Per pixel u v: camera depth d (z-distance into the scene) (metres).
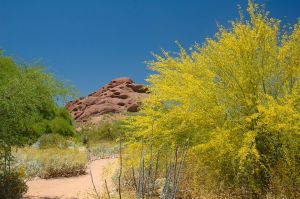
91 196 9.60
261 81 7.47
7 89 9.87
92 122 46.06
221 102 7.44
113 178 9.82
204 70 7.64
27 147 17.75
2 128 9.77
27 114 10.34
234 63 7.37
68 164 13.84
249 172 7.06
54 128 22.50
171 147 6.98
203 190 7.11
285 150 6.56
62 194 10.80
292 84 7.47
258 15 7.27
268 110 6.57
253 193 6.94
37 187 11.90
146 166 7.38
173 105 7.84
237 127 6.97
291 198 6.43
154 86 8.13
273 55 7.36
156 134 7.59
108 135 26.64
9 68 13.73
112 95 56.31
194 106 7.42
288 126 6.45
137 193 3.52
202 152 7.29
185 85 7.50
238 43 7.17
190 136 7.58
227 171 7.31
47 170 13.48
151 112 7.79
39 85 11.02
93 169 14.70
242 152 6.42
